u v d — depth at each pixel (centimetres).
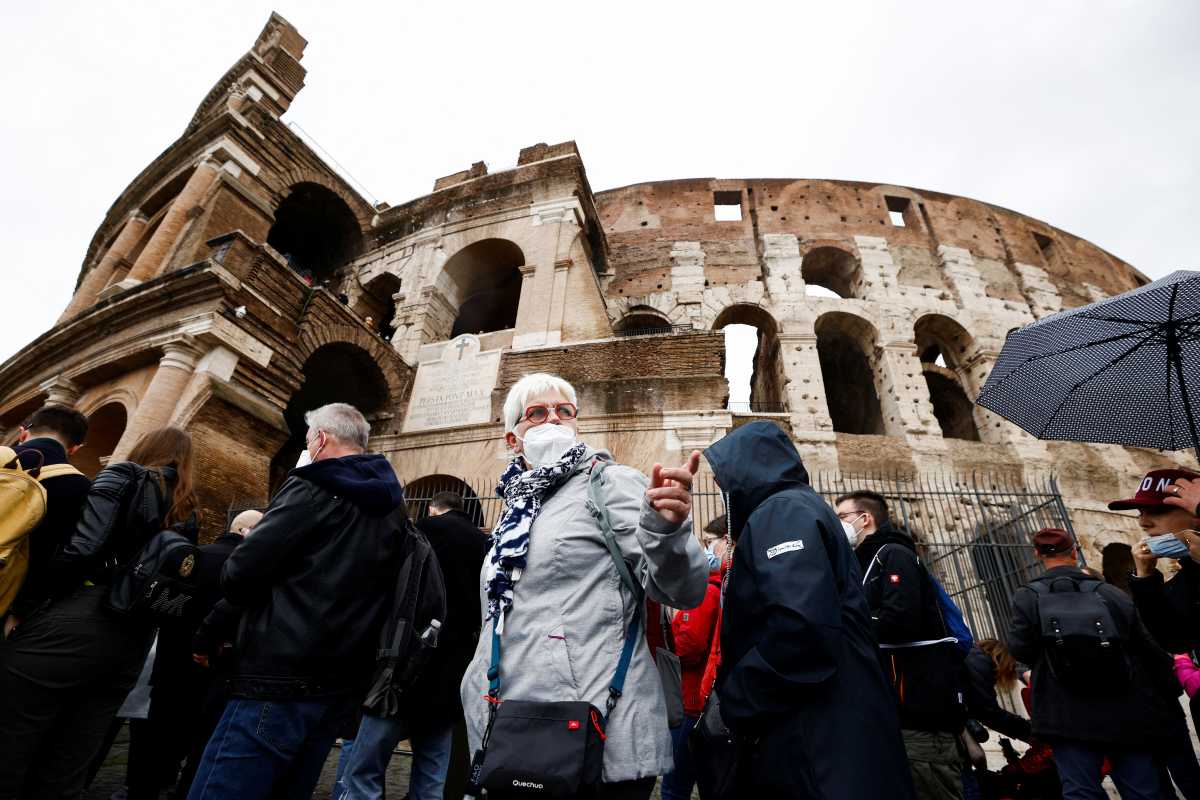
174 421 994
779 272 2259
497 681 216
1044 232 2639
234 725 257
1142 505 366
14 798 290
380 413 1442
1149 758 354
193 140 1664
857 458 1827
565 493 249
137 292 1177
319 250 2061
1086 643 364
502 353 1402
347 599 283
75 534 319
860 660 227
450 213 1834
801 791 206
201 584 395
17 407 1385
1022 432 1958
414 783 391
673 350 1269
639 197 2531
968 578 1401
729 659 259
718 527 462
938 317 2233
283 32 2023
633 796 200
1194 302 342
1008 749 488
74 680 309
